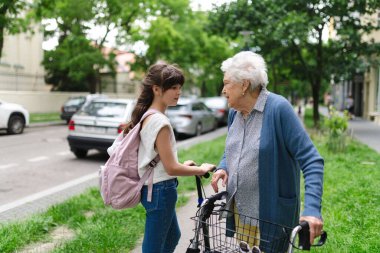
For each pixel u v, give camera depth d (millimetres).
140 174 2863
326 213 5766
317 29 18453
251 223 2803
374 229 5027
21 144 14859
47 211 5949
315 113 20625
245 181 2771
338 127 12070
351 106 29719
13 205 6805
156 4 30391
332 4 17328
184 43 32438
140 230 5164
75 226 5367
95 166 10773
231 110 3014
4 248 4512
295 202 2748
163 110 2957
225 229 2709
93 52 28750
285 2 17469
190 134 18312
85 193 7105
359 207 6016
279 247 2619
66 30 30484
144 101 2941
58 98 32969
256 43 17812
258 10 17578
